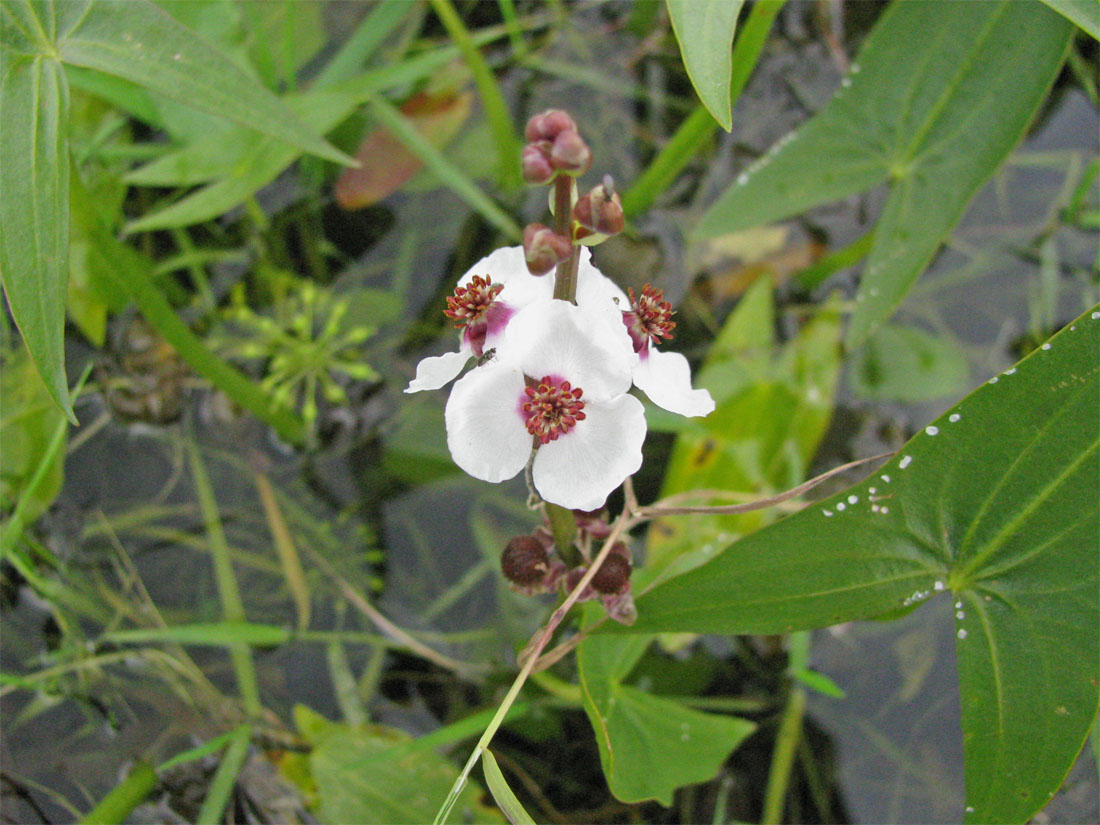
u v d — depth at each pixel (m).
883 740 0.22
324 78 0.27
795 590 0.17
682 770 0.19
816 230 0.27
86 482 0.24
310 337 0.26
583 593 0.17
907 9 0.22
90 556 0.24
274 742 0.22
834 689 0.22
